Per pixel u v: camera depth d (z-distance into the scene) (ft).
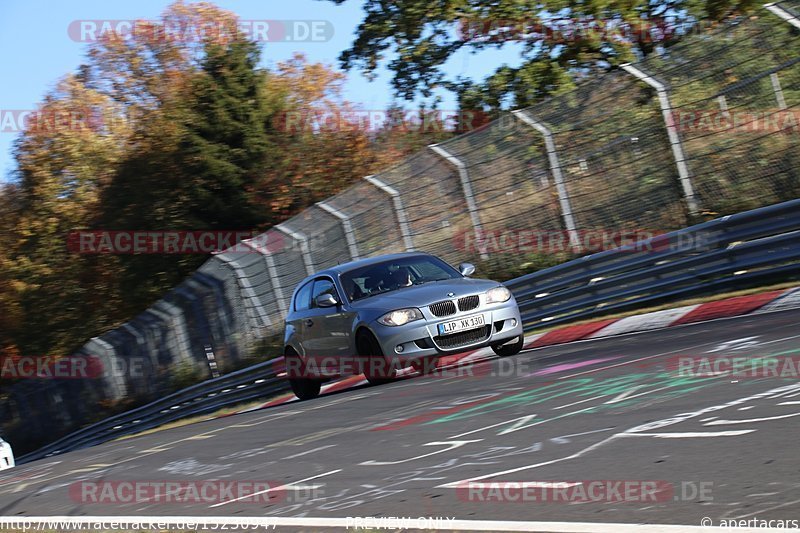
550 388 45.01
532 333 83.51
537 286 85.15
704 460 26.30
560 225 89.61
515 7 128.98
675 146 80.33
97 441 143.33
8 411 205.16
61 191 225.56
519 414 39.45
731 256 70.59
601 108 84.84
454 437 37.09
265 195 184.75
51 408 180.86
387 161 178.60
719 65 78.18
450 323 62.34
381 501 28.50
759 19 76.13
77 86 242.99
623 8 126.31
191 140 184.96
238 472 39.55
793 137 77.30
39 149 227.40
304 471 36.37
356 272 70.59
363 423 46.39
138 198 187.62
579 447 30.91
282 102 194.18
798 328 46.29
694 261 72.74
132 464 50.75
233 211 185.57
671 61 81.41
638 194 83.61
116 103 255.09
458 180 96.48
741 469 24.70
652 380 40.93
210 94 187.01
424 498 27.81
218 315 123.75
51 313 212.23
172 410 124.26
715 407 32.86
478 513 24.94
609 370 46.75
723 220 70.49
